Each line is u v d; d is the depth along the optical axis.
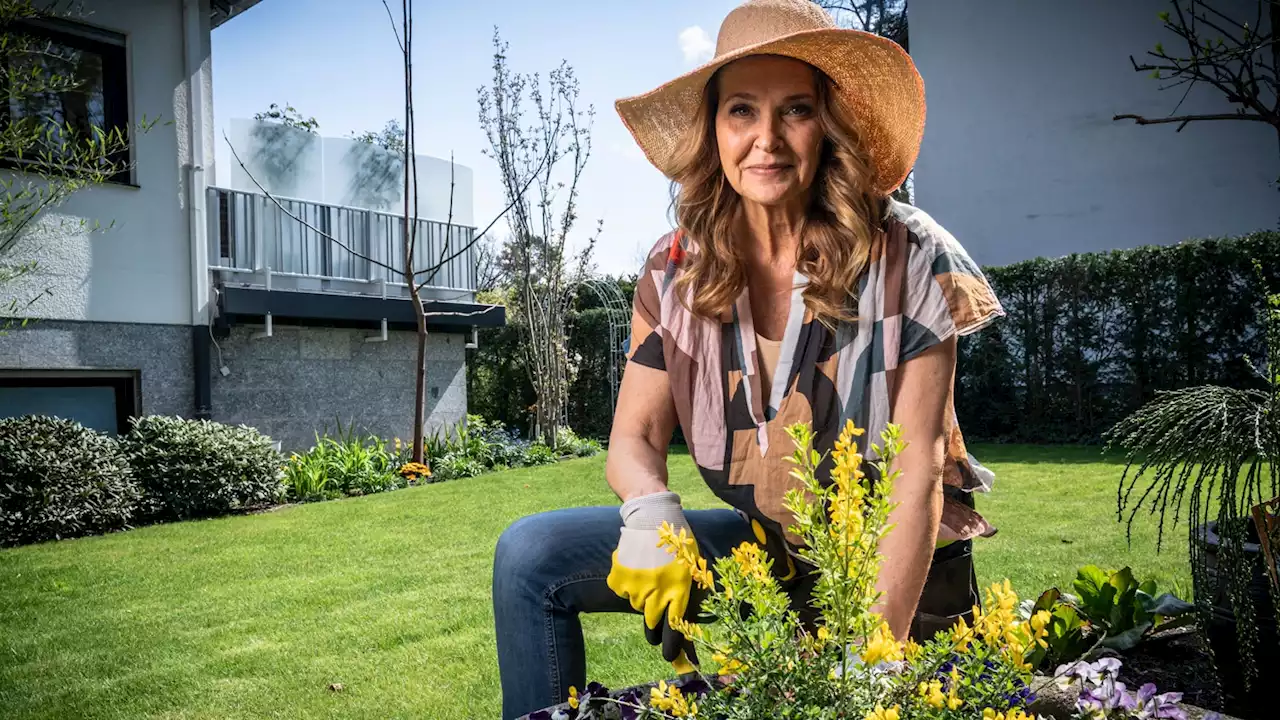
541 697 1.44
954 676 0.78
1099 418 9.51
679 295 1.45
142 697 2.82
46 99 7.54
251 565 4.77
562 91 11.19
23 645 3.41
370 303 9.56
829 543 0.76
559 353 11.45
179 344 8.30
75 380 7.72
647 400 1.50
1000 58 12.27
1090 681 0.94
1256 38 1.81
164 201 8.22
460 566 4.53
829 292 1.35
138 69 8.09
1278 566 1.41
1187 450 1.57
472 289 10.88
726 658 0.80
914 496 1.29
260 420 8.94
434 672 2.96
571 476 8.20
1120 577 1.89
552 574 1.46
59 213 7.52
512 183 11.12
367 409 9.85
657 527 1.27
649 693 0.98
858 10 15.61
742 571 0.82
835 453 0.79
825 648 0.79
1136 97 11.23
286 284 9.19
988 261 12.54
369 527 5.82
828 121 1.38
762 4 1.39
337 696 2.77
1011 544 4.18
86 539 5.86
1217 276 8.63
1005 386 10.16
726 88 1.39
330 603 3.90
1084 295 9.55
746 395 1.42
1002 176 12.36
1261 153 10.45
